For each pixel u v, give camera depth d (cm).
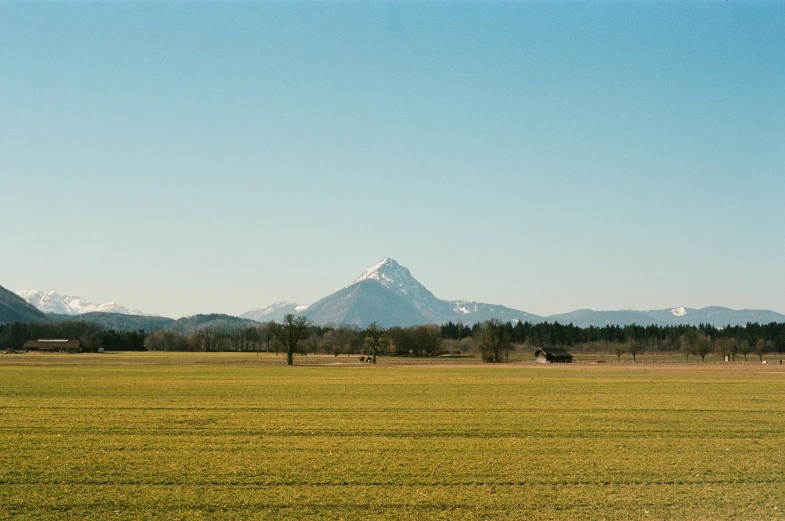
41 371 10894
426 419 4753
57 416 4894
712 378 9600
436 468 3064
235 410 5312
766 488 2720
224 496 2586
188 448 3550
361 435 4019
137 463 3158
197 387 7619
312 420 4694
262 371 11462
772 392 7056
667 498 2567
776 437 3962
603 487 2744
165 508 2430
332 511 2398
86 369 11625
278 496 2589
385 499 2547
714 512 2397
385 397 6469
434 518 2327
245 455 3353
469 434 4059
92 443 3709
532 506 2467
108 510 2409
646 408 5469
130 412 5150
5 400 6056
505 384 8300
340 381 8831
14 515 2352
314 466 3098
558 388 7644
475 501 2527
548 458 3294
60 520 2295
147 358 18438
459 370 12288
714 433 4106
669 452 3466
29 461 3200
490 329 17838
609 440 3841
